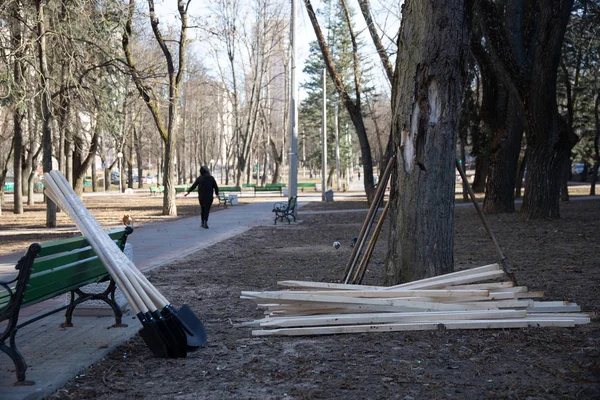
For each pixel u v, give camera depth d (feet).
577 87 114.42
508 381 16.42
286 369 17.90
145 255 46.26
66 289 20.08
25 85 64.85
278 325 21.97
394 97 26.78
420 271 25.49
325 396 15.58
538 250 44.01
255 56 183.11
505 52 61.21
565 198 113.50
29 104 68.74
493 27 60.54
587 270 34.50
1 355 20.01
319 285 23.61
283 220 82.79
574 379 16.37
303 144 289.12
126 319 24.97
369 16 74.90
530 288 29.40
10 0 60.54
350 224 75.56
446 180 25.71
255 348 20.26
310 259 43.73
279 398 15.55
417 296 22.76
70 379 17.29
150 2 87.04
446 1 25.17
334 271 37.70
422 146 25.54
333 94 182.39
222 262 42.45
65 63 71.05
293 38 78.74
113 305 23.45
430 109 25.48
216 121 274.98
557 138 64.59
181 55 91.76
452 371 17.35
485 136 97.40
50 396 15.96
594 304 25.54
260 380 17.01
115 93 93.04
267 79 208.85
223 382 16.94
